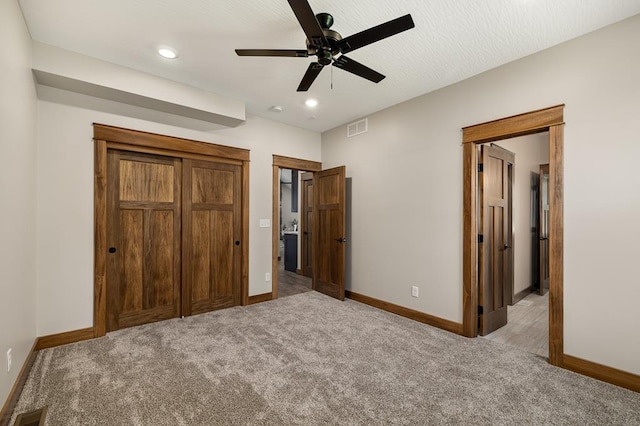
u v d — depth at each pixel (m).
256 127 4.17
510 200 3.72
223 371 2.26
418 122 3.45
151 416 1.75
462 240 3.02
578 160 2.27
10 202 1.83
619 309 2.08
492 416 1.78
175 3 1.96
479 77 2.88
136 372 2.23
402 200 3.61
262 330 3.10
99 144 2.90
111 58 2.65
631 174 2.04
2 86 1.68
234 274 3.97
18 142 2.00
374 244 3.98
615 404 1.88
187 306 3.54
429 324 3.27
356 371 2.28
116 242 3.08
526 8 1.96
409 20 1.66
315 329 3.13
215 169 3.82
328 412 1.81
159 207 3.37
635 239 2.03
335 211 4.41
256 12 2.05
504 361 2.45
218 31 2.27
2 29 1.67
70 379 2.13
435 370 2.30
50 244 2.64
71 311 2.74
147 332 3.02
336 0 1.92
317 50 1.96
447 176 3.15
